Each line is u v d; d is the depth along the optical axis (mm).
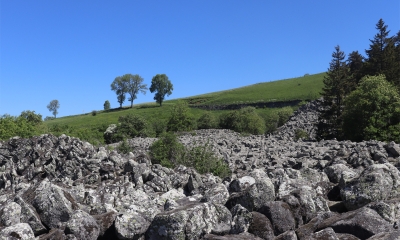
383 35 72312
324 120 55844
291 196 8328
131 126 55719
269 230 7410
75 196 10219
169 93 147625
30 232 6828
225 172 18844
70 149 17359
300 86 133500
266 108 108125
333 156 18375
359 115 41938
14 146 18797
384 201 7914
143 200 10172
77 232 7039
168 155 22625
